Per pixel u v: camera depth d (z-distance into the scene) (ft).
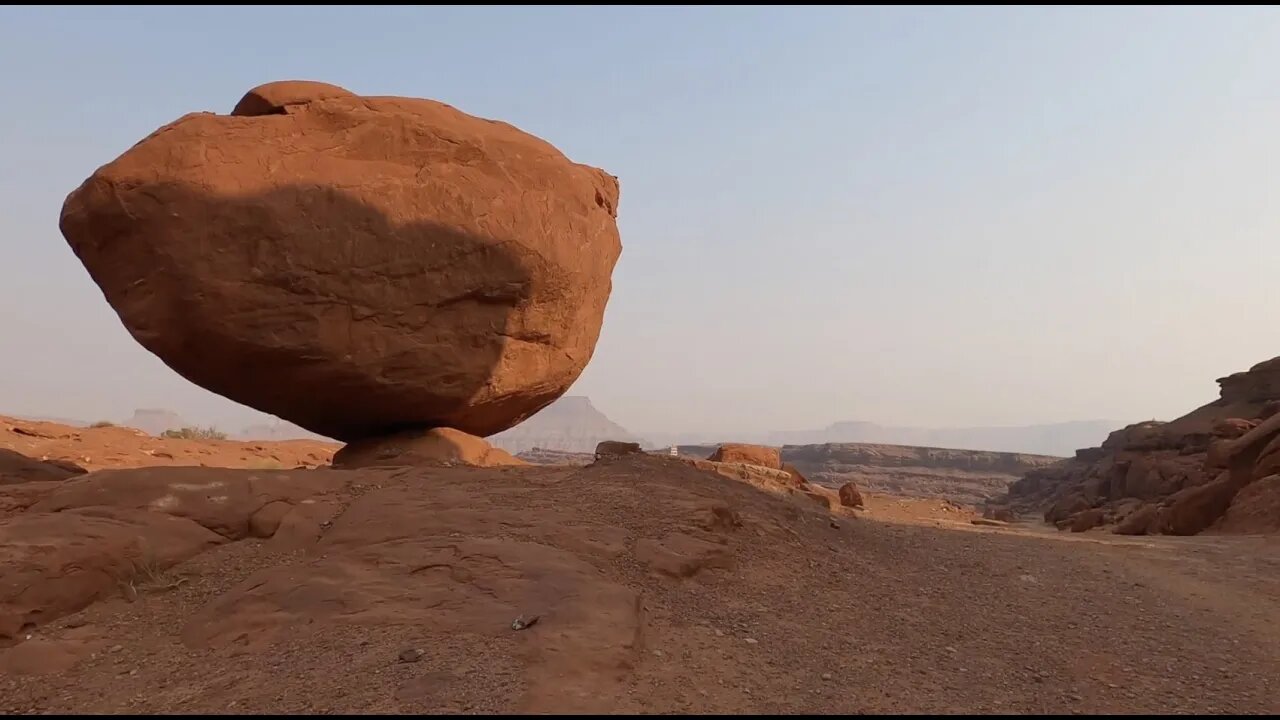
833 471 278.05
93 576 23.80
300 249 35.88
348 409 40.11
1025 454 286.25
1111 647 23.48
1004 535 46.16
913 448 301.02
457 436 42.47
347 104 39.22
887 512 64.44
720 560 26.07
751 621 22.25
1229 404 142.00
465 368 40.01
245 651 19.84
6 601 21.94
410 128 39.75
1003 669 20.75
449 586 22.31
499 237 40.22
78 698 18.26
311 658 18.79
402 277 38.11
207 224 34.50
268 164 36.14
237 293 34.76
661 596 22.95
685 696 17.03
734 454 68.18
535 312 42.29
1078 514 109.29
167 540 26.27
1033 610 27.02
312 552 26.16
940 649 21.88
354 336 37.19
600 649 18.17
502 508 28.55
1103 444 195.83
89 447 69.77
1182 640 24.68
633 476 34.22
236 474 30.71
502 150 42.19
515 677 16.99
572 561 23.71
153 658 20.42
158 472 29.60
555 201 42.98
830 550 30.83
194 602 23.80
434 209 38.93
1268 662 22.95
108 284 35.58
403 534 26.08
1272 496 63.62
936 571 31.30
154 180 34.14
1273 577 35.19
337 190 36.96
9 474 37.70
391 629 19.95
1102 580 32.55
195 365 36.81
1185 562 38.06
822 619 23.24
